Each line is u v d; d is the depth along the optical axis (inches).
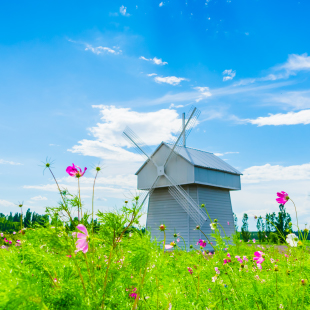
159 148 842.8
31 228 59.3
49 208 58.9
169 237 759.7
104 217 56.6
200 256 115.5
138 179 879.7
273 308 78.6
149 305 59.4
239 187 868.0
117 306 53.9
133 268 55.6
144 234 57.9
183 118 870.4
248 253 148.6
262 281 92.4
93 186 64.2
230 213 832.3
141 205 59.0
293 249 103.0
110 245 55.9
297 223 100.0
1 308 35.9
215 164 837.2
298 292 80.3
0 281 39.1
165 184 798.5
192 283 90.9
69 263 57.2
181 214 767.7
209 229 740.7
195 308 68.0
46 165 65.4
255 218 181.6
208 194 784.9
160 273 59.9
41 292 43.3
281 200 102.3
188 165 751.7
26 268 52.4
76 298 48.4
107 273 52.8
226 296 87.7
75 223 59.6
